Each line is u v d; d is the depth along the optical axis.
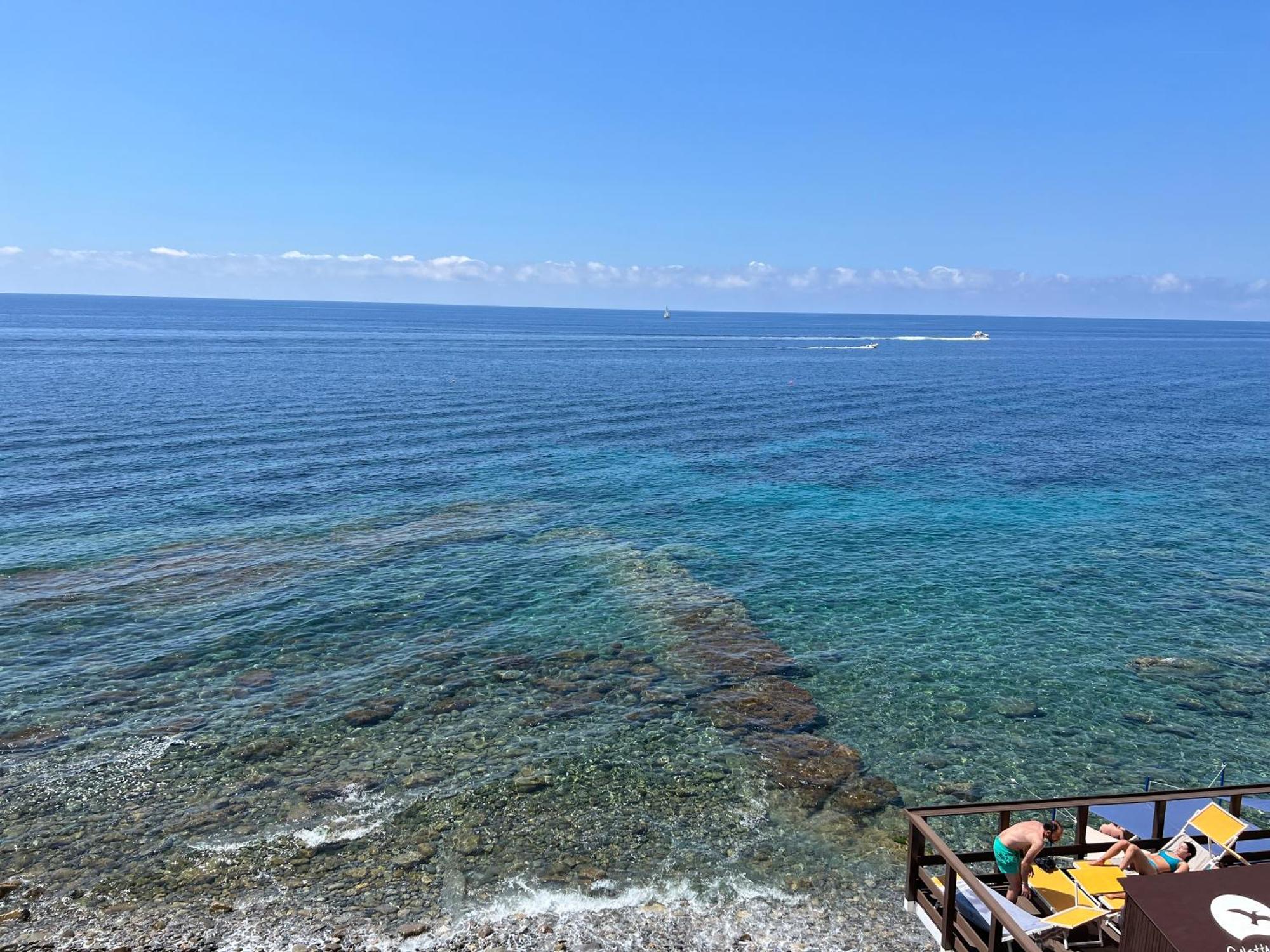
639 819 16.48
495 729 19.72
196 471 43.56
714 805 17.00
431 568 30.61
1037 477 47.09
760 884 14.70
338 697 21.08
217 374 87.25
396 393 76.06
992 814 16.92
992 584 29.97
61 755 18.20
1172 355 164.50
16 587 27.52
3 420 55.50
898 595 28.77
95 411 60.12
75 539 32.38
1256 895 8.30
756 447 54.75
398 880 14.55
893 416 69.38
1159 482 46.00
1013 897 11.38
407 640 24.56
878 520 37.97
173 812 16.31
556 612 26.83
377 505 38.69
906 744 19.55
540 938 13.25
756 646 24.58
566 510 38.84
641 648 24.31
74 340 133.62
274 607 26.62
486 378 91.12
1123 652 24.47
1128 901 8.50
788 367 115.31
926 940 13.42
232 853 15.16
